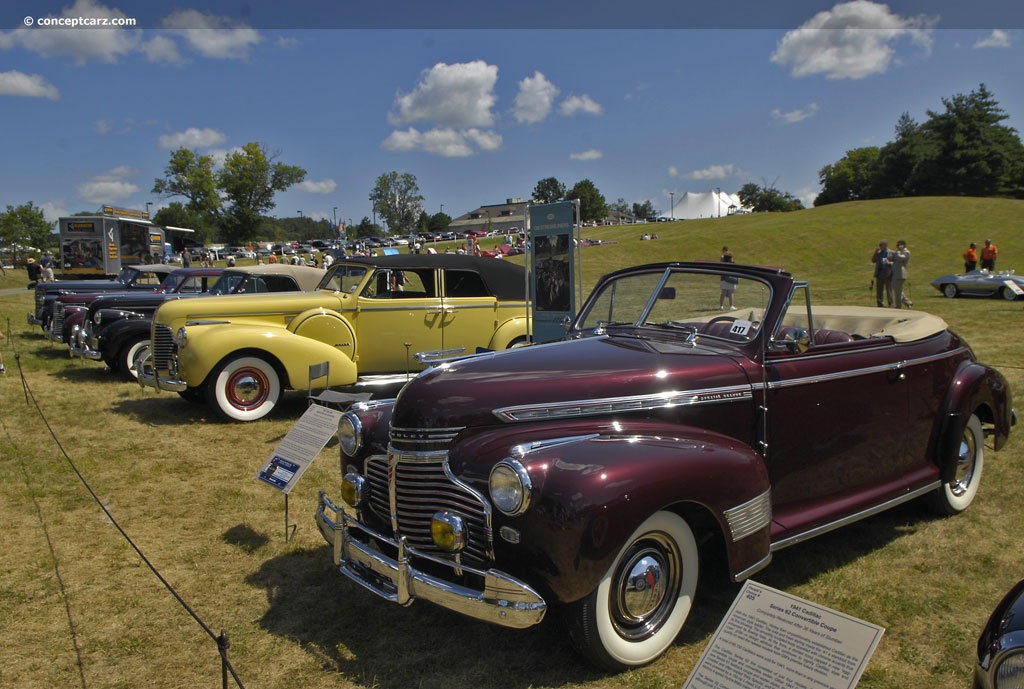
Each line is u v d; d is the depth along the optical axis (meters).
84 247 23.67
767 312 3.75
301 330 8.09
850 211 54.88
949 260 34.41
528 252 8.77
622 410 3.32
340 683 3.03
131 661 3.20
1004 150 71.88
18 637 3.39
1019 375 8.95
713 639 2.34
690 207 136.75
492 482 2.86
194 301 8.07
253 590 3.88
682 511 3.19
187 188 76.38
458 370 3.55
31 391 9.23
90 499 5.27
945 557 4.19
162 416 7.92
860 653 2.04
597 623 2.87
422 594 2.96
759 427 3.63
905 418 4.31
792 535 3.62
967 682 3.01
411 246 54.31
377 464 3.61
